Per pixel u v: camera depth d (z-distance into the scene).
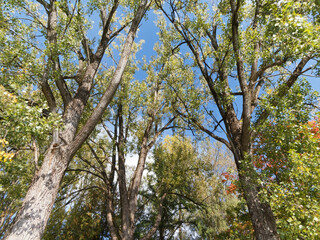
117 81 5.79
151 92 12.56
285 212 4.56
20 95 4.73
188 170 14.09
